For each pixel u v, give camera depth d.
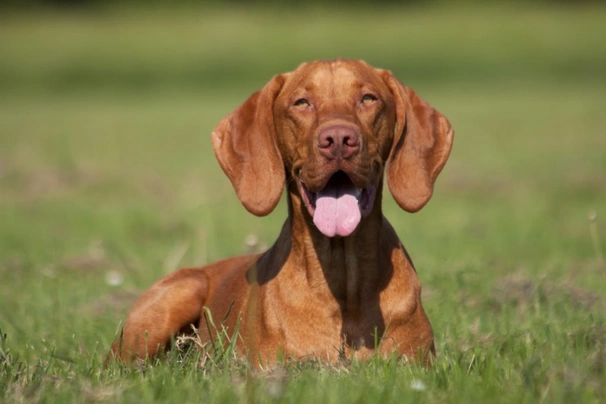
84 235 15.89
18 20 69.56
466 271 10.80
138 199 19.70
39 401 6.45
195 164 25.28
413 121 7.87
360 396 6.25
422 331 7.85
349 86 7.70
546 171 21.75
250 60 58.53
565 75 53.69
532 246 13.61
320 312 7.64
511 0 71.88
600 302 9.85
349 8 72.44
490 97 44.91
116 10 72.31
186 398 6.43
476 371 6.98
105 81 55.31
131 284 11.95
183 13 70.94
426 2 72.19
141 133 33.41
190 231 15.86
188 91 51.66
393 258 7.84
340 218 7.25
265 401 6.21
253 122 7.96
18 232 16.17
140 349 8.62
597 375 6.44
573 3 71.88
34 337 9.34
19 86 54.03
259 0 73.38
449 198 18.94
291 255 7.82
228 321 8.27
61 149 28.28
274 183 7.79
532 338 8.18
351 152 7.16
